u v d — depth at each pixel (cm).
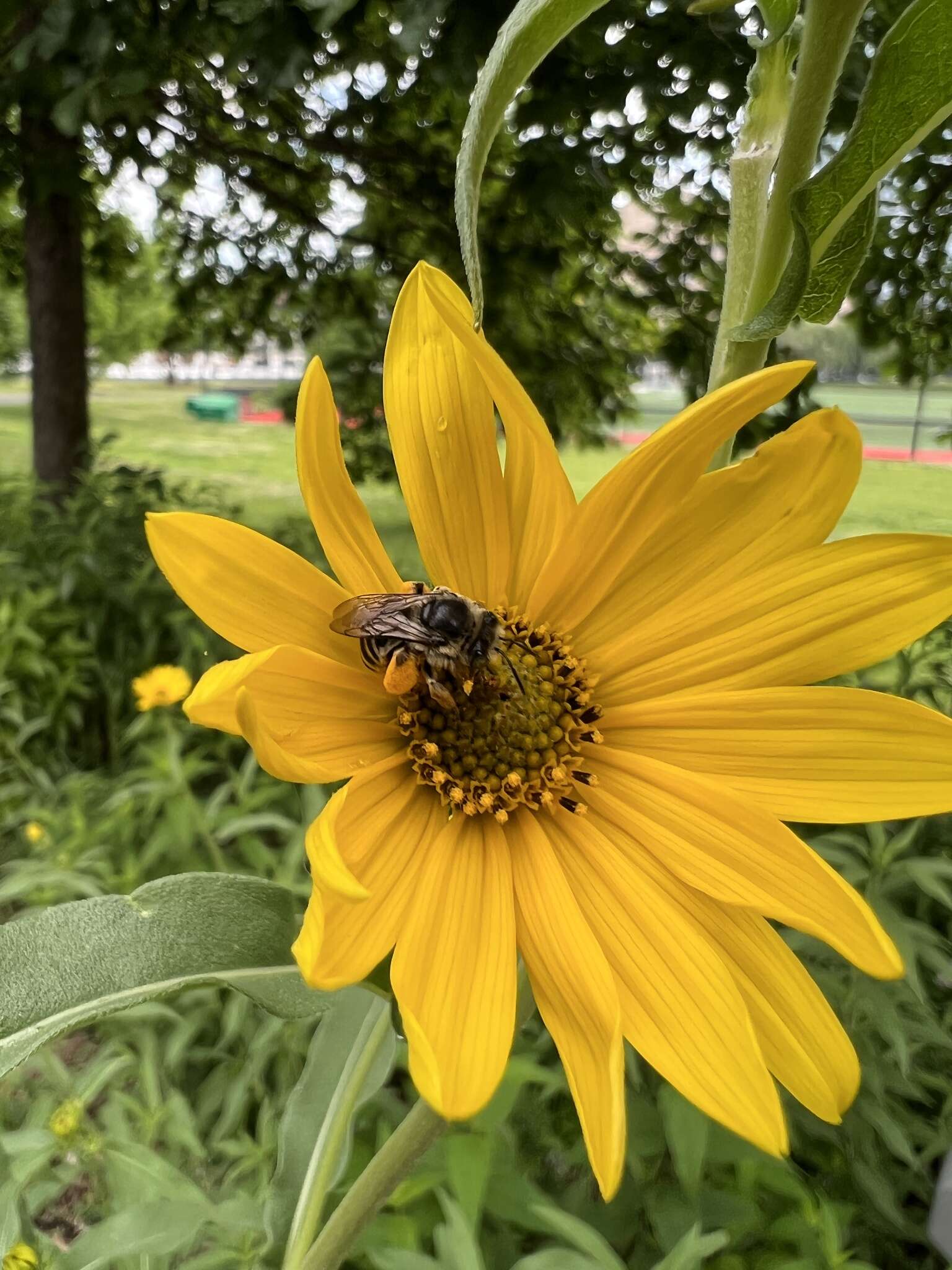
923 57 6
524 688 9
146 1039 17
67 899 20
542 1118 16
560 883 8
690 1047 7
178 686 25
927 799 7
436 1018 7
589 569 9
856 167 6
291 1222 10
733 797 8
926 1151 16
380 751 9
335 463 8
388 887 8
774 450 8
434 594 9
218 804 21
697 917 8
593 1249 11
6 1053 7
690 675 8
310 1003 8
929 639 21
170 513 7
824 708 8
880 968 6
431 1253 14
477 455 9
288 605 8
